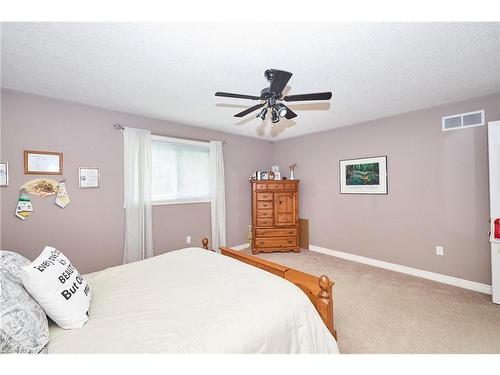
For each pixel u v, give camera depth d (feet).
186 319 3.79
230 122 12.14
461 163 9.23
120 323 3.74
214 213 13.43
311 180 14.88
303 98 6.00
